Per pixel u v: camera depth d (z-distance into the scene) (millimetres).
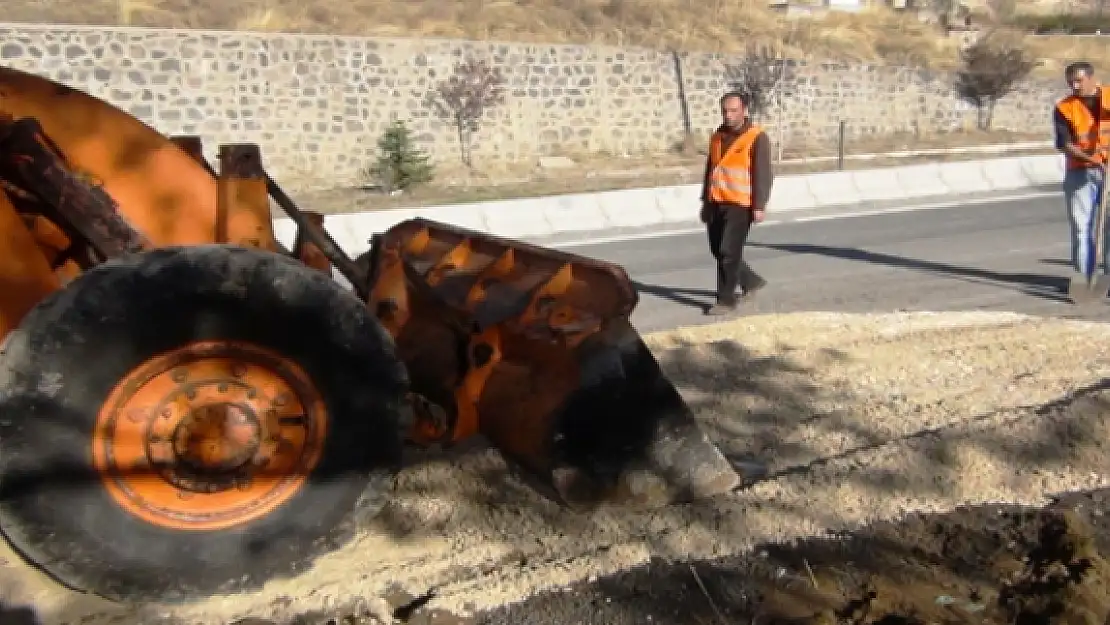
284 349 3703
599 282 4230
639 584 3904
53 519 3410
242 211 4008
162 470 3629
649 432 4312
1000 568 4031
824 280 10156
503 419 4336
